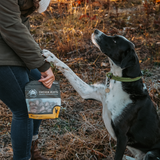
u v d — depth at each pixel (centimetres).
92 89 248
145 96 233
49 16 571
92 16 545
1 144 268
